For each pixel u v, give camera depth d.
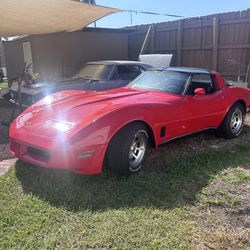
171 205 3.12
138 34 11.56
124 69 7.54
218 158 4.48
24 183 3.53
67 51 10.45
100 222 2.79
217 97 5.07
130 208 3.04
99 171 3.48
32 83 7.02
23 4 6.71
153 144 4.17
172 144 5.09
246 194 3.45
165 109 4.15
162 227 2.73
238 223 2.87
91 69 7.71
